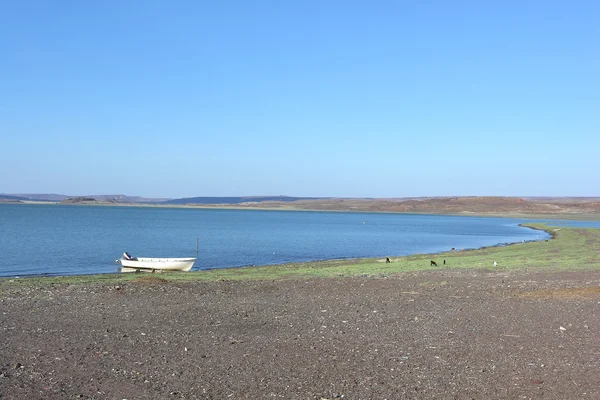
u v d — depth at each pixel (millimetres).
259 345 12062
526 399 8672
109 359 10836
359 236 84250
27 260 42906
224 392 8914
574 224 133625
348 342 12391
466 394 8891
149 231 87688
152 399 8586
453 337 12945
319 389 9086
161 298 18906
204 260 44812
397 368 10344
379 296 19562
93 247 55625
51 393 8812
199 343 12211
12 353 11203
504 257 38562
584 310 16594
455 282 23719
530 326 14242
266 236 80250
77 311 16203
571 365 10609
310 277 27062
